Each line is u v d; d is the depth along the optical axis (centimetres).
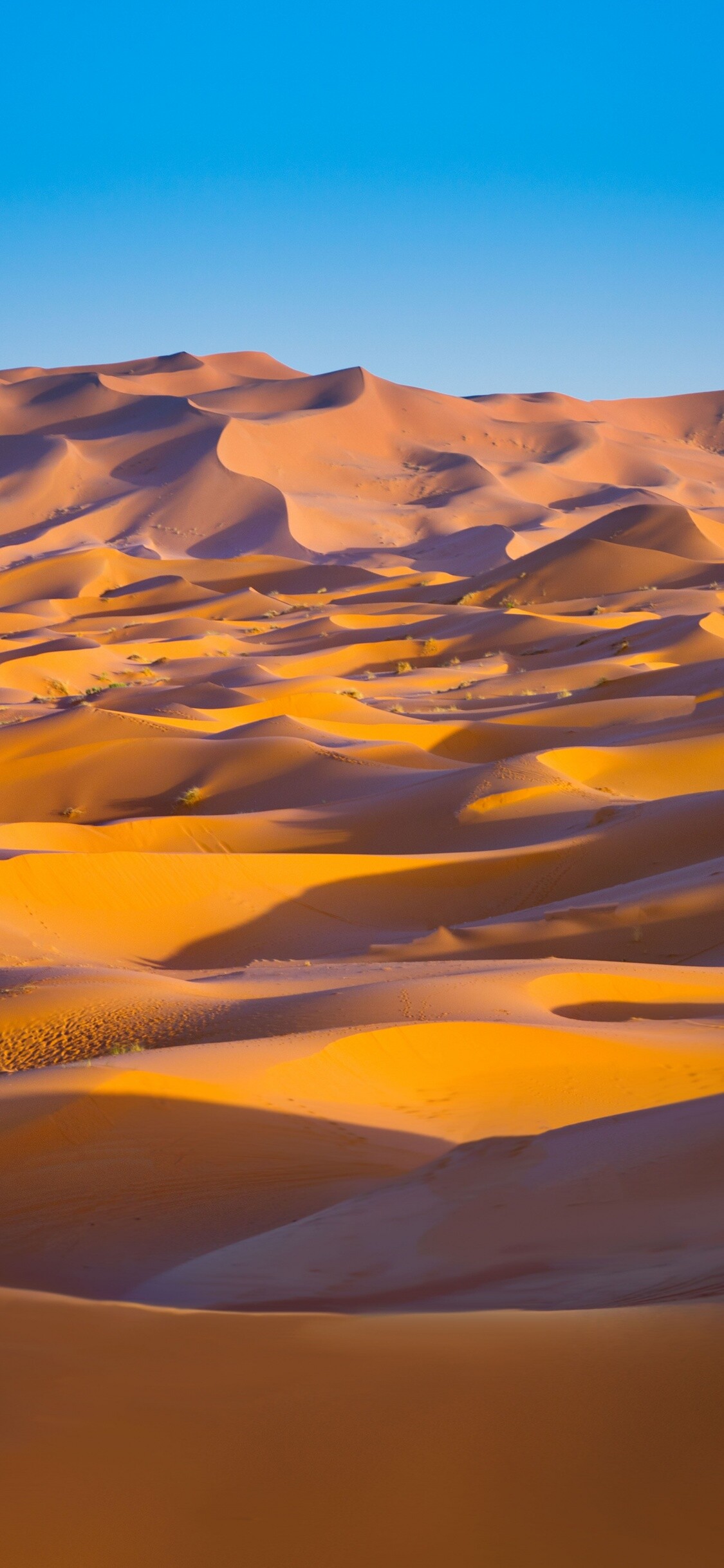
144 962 2752
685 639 7925
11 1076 1235
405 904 3125
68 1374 364
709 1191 667
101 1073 1154
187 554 19538
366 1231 727
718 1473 264
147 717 5797
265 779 4753
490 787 3978
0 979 2109
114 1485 274
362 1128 1119
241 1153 1009
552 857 3250
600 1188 727
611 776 4288
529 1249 629
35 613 13838
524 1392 331
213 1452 296
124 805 4744
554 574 11944
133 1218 861
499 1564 232
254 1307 570
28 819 4750
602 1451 282
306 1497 266
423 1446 294
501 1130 1157
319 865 3203
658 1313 412
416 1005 1669
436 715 6494
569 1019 1694
